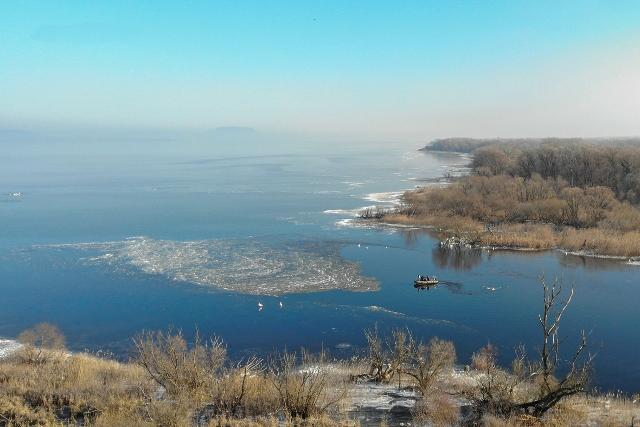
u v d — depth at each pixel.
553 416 16.33
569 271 49.53
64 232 65.56
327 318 37.59
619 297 41.78
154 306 40.19
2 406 16.17
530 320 36.94
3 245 58.75
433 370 22.27
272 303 40.84
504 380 19.14
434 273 49.16
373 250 58.00
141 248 57.19
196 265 51.09
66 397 17.45
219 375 21.84
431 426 15.64
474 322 36.59
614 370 28.97
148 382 18.97
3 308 39.69
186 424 14.73
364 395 18.94
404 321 36.88
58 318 37.66
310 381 17.56
